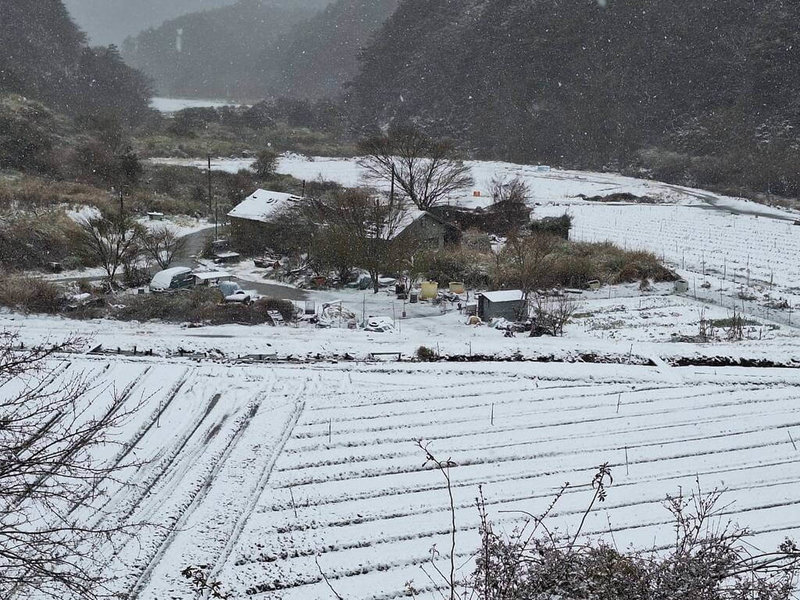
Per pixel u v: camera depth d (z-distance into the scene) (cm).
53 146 6981
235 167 7988
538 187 8075
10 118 7100
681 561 618
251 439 1812
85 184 5959
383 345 2466
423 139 5812
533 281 3344
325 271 3634
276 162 7894
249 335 2567
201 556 1344
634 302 3378
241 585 1259
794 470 1688
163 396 2031
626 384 2217
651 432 1891
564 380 2242
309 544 1373
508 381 2227
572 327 2936
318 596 1223
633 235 5472
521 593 597
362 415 1962
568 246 4256
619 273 3734
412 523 1442
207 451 1748
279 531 1417
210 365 2275
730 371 2320
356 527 1430
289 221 4197
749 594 648
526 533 1393
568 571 609
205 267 3909
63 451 773
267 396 2077
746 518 1469
